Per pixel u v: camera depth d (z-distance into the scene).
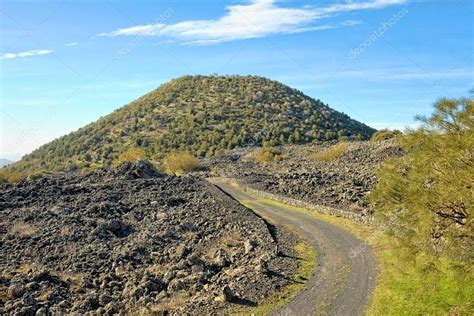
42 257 28.83
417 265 18.25
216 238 34.84
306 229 38.31
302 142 148.38
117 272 27.41
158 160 127.25
